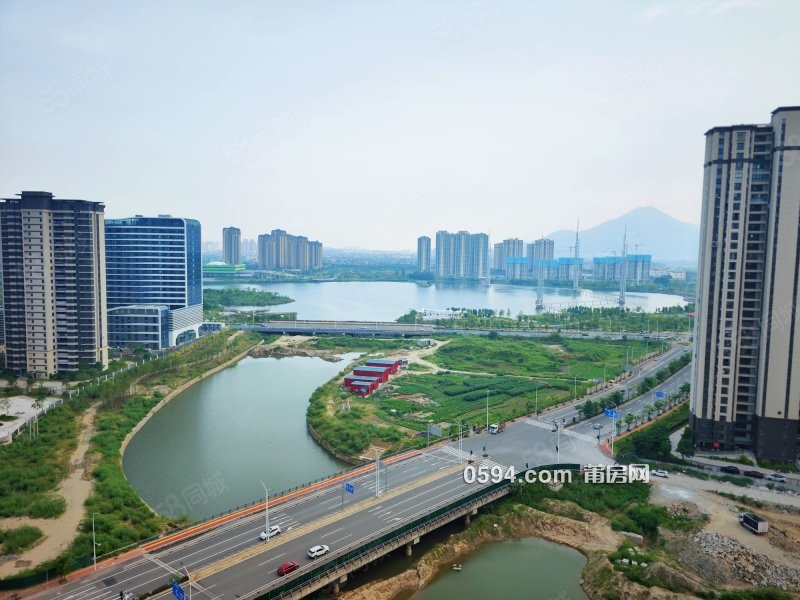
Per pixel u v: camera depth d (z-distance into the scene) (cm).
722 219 15425
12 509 12488
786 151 14562
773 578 10225
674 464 15125
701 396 16075
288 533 11150
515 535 12612
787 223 14662
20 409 18862
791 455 15150
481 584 10938
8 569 10312
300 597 9550
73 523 12044
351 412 19775
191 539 10981
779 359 15012
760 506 12775
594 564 11256
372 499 12738
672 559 11112
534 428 18200
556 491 13862
